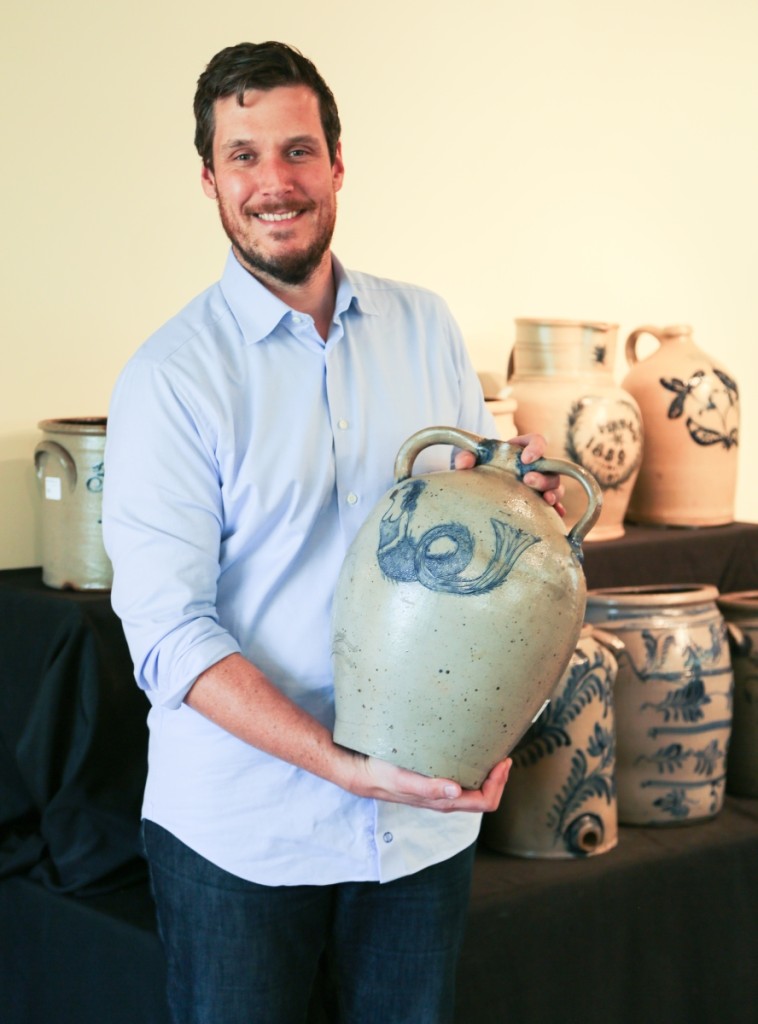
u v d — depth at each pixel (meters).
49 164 2.04
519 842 1.85
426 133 2.51
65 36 2.04
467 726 1.22
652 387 2.44
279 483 1.33
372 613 1.23
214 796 1.33
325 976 1.50
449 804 1.24
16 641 1.85
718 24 3.02
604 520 2.28
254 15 2.25
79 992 1.67
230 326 1.36
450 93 2.54
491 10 2.59
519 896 1.70
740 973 1.95
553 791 1.83
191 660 1.25
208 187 1.39
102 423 1.93
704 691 1.99
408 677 1.21
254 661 1.36
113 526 1.31
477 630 1.20
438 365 1.48
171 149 2.17
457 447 1.47
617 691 1.99
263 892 1.33
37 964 1.74
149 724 1.42
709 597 2.06
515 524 1.23
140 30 2.12
